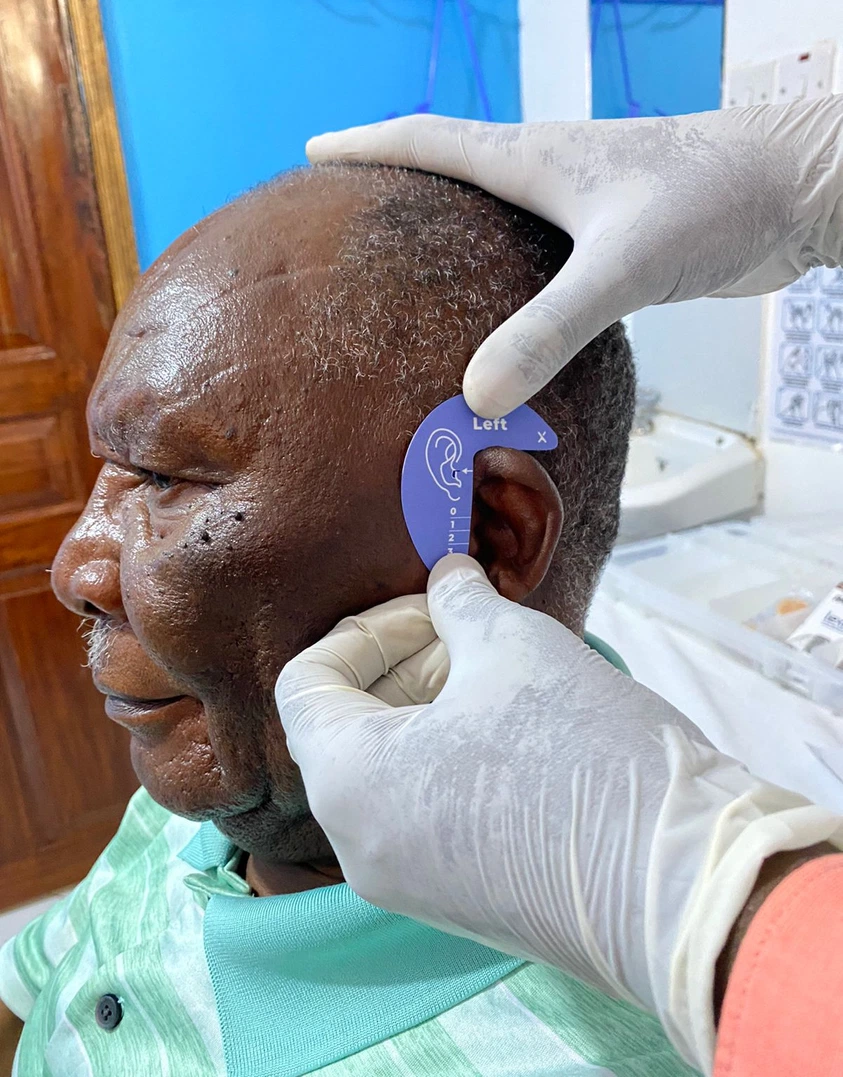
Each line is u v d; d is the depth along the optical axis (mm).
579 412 557
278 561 476
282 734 525
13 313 1530
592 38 1552
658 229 541
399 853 418
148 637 498
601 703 406
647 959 332
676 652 1056
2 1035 887
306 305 472
